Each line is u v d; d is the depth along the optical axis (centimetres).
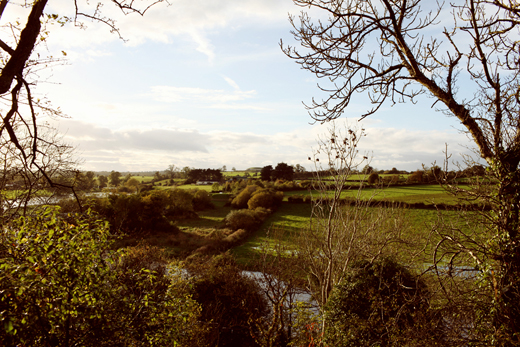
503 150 534
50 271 390
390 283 807
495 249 548
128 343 492
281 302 773
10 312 329
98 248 457
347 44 536
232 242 3155
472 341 529
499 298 496
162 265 1490
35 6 349
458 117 553
